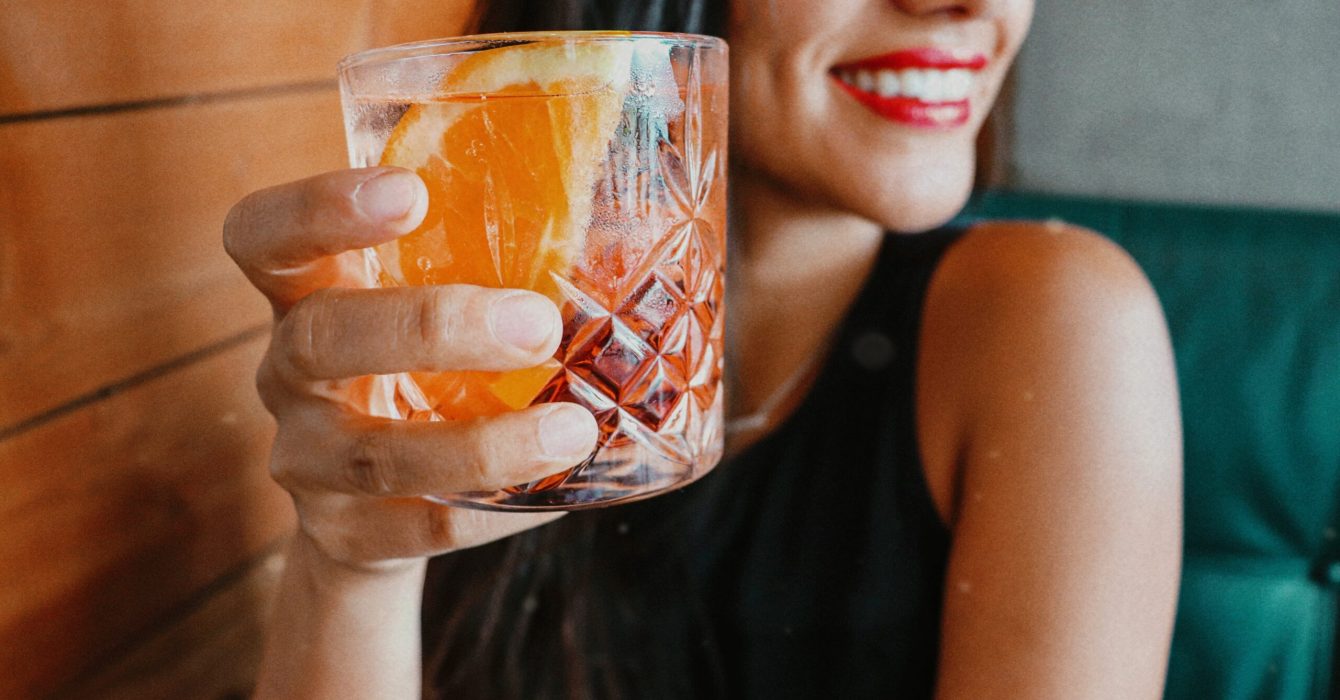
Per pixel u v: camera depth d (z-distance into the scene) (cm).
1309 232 76
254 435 65
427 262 38
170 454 59
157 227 57
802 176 57
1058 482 56
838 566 63
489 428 38
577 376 38
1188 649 76
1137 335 59
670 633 65
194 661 62
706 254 39
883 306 64
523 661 67
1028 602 56
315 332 38
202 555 62
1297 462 74
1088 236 63
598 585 65
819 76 55
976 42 55
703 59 38
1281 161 94
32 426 53
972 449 60
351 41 68
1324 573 73
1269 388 75
